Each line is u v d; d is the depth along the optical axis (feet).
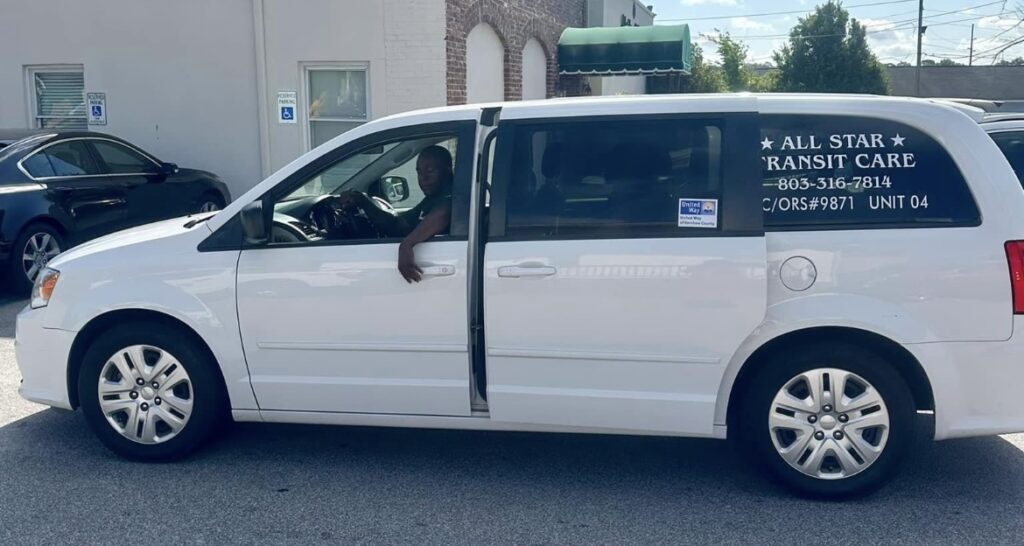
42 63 45.50
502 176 15.72
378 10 41.88
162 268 16.79
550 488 16.24
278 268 16.38
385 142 16.52
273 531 14.57
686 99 15.67
